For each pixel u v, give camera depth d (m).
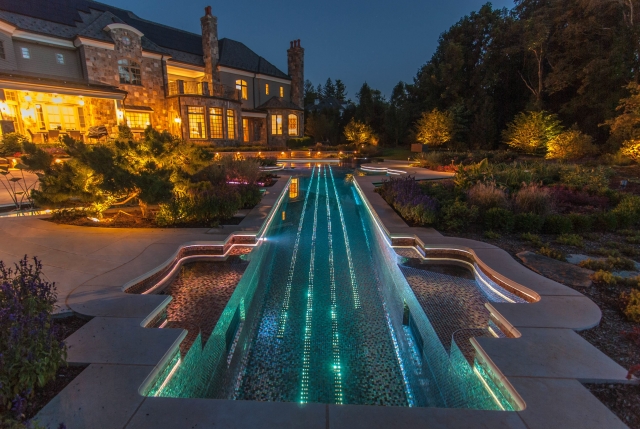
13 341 2.15
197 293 4.53
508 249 5.90
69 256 5.13
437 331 3.73
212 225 7.05
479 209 7.74
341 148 32.03
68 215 7.45
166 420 2.17
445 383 3.37
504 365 2.72
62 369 2.64
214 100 24.58
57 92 16.77
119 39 21.23
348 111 39.22
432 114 29.42
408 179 11.16
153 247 5.60
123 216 7.71
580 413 2.26
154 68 23.25
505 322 3.46
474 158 20.16
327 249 7.38
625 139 17.91
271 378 3.56
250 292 5.39
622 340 3.18
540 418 2.22
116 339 3.01
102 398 2.33
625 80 22.38
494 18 31.30
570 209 8.71
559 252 5.51
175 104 23.45
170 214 7.05
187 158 8.60
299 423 2.17
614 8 22.94
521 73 30.11
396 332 4.38
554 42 26.58
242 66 30.20
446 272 5.42
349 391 3.40
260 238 6.99
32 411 2.20
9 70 17.36
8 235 6.13
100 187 6.52
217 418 2.20
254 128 32.66
